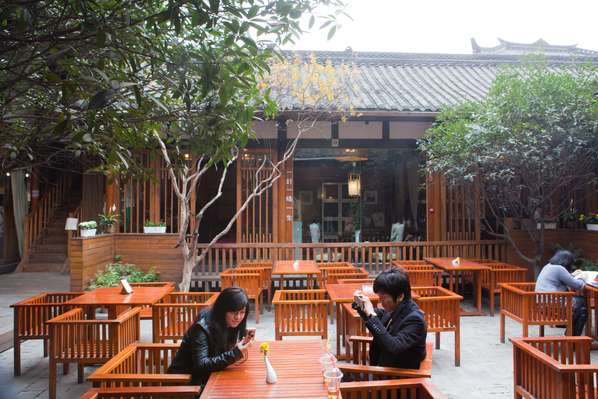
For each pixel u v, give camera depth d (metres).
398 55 15.09
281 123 10.37
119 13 2.59
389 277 3.43
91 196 13.25
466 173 8.62
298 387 2.94
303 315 5.69
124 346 4.91
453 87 13.13
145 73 3.89
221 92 2.88
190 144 3.56
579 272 6.61
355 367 3.25
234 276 7.96
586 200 10.48
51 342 4.73
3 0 2.26
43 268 13.02
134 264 9.89
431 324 5.82
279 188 10.42
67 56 2.75
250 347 3.82
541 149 7.54
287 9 2.69
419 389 2.99
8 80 2.91
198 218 8.23
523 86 7.78
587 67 8.29
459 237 10.38
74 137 2.61
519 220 10.27
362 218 15.70
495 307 9.17
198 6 2.43
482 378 5.32
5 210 13.55
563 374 3.27
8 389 4.98
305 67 10.44
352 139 10.84
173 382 3.20
